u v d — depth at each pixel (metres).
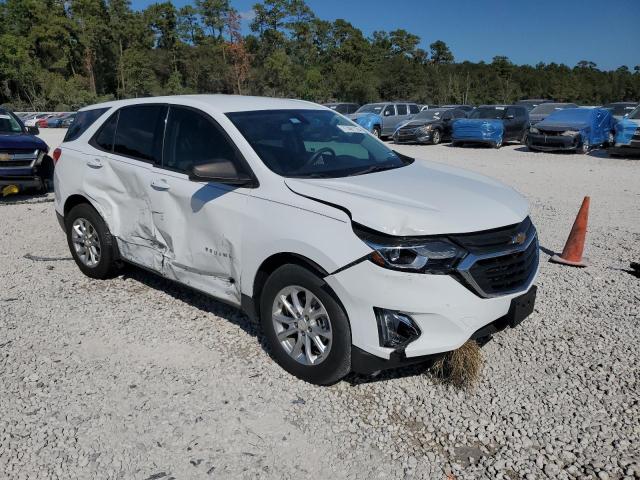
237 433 3.36
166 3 99.62
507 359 4.22
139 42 94.31
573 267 6.27
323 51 94.31
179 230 4.58
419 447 3.27
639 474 3.02
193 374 3.99
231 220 4.12
